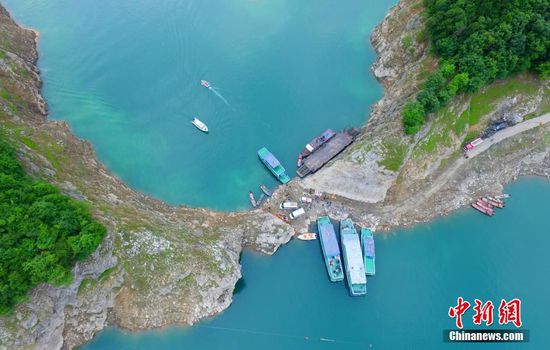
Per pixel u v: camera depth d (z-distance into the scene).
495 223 98.69
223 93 117.25
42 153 90.38
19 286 68.56
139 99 115.12
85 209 78.50
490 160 103.69
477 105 103.69
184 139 109.56
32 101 106.50
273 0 137.75
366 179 98.88
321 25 132.88
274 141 110.31
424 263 93.56
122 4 135.38
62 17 132.00
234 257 89.25
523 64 99.25
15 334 71.62
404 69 113.94
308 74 121.94
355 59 125.12
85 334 80.25
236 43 127.44
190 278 82.94
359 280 87.56
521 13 93.19
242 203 100.00
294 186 100.38
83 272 76.31
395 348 83.88
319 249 93.62
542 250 95.69
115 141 107.56
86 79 118.19
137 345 81.56
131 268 80.38
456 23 96.38
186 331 83.38
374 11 136.25
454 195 100.56
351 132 109.25
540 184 103.75
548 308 88.50
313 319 86.06
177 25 130.62
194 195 100.81
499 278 92.06
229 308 86.25
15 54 113.25
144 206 93.56
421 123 97.62
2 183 71.25
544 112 107.19
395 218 97.94
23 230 69.38
